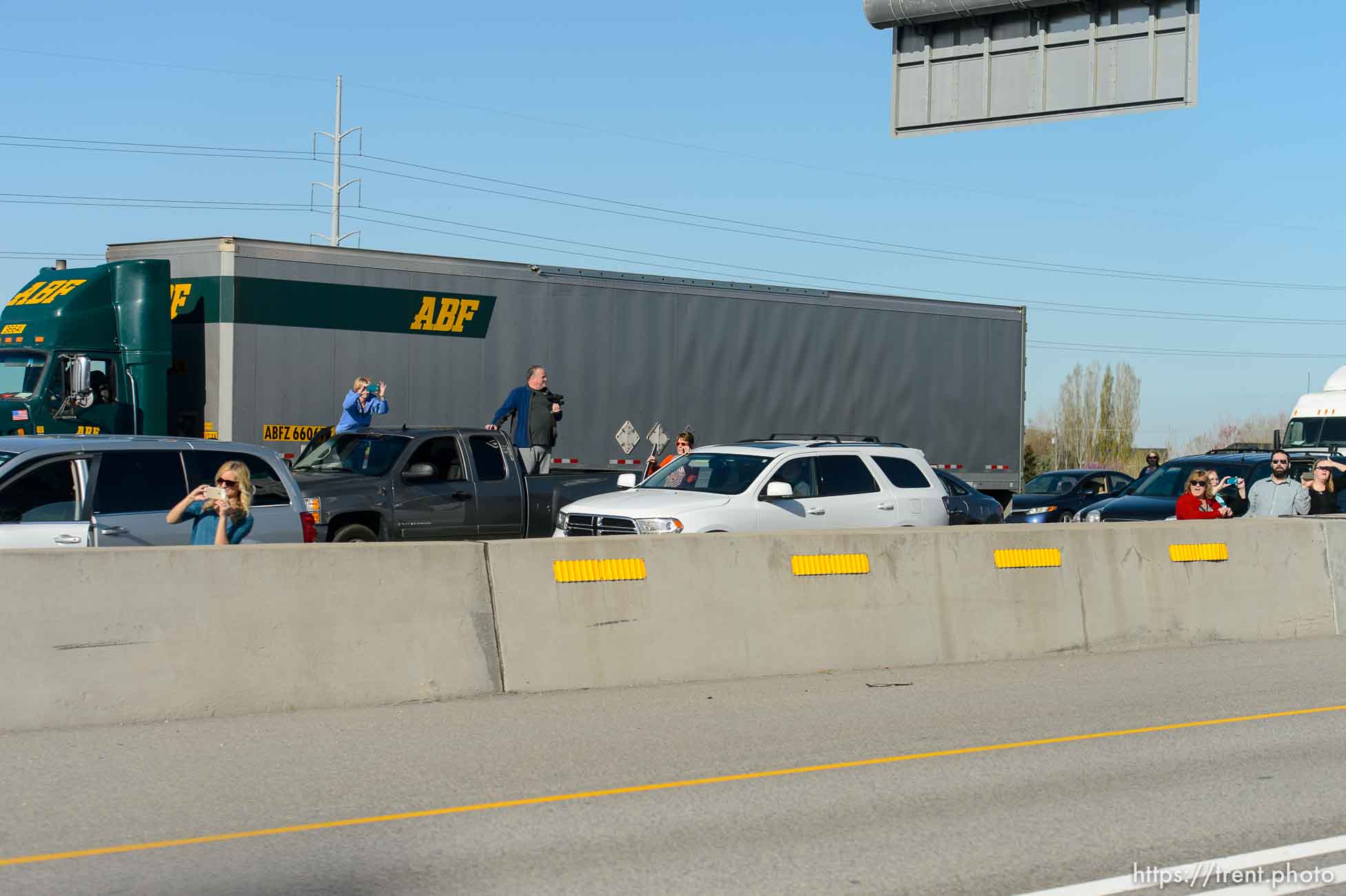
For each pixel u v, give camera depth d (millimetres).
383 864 6324
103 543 11453
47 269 20344
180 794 7520
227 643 9547
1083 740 9273
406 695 10070
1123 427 82812
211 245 20422
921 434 28047
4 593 8930
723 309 25438
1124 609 13414
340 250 21250
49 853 6461
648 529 14594
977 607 12633
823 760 8570
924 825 7090
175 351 20531
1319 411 32500
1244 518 14781
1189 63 17734
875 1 18906
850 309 27031
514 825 7008
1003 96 18844
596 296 23891
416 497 16578
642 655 11023
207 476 12195
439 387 22266
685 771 8227
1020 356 29453
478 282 22609
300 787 7703
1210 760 8695
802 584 11828
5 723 8836
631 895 5906
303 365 20938
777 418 26156
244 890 5945
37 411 18641
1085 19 18344
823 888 6020
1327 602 14719
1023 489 33156
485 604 10508
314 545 9945
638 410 24391
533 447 19953
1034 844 6742
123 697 9180
